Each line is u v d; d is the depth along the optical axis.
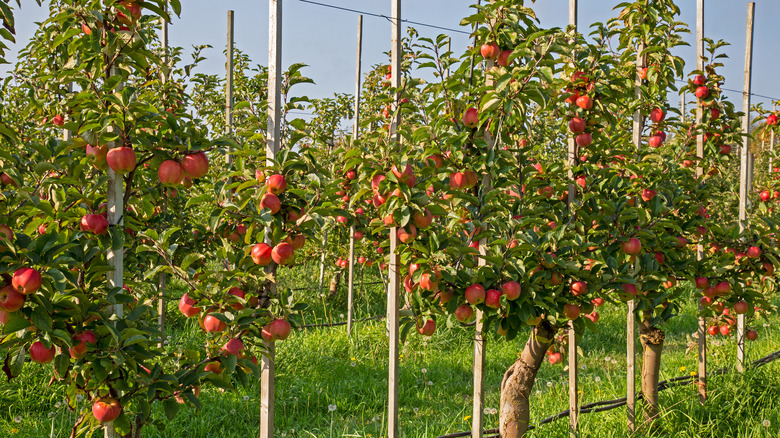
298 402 5.98
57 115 4.20
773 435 4.83
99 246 2.70
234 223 4.68
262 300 3.08
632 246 3.91
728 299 5.11
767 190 7.05
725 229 5.07
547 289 3.62
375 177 3.23
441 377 6.99
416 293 3.47
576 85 4.34
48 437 4.66
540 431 4.94
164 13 2.92
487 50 3.74
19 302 2.26
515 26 3.61
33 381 5.56
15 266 2.28
